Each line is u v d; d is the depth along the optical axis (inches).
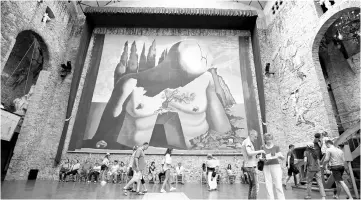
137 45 595.5
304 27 449.4
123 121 504.7
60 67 531.8
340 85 478.0
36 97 464.8
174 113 513.3
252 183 175.8
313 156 227.5
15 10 363.9
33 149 447.8
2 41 332.5
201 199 221.0
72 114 507.2
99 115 510.3
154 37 606.9
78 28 600.7
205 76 559.2
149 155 471.5
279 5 556.7
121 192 268.4
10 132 280.8
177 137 490.3
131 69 564.1
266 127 493.0
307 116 422.0
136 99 527.8
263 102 509.4
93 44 593.3
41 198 206.8
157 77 554.9
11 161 417.7
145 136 490.6
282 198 165.3
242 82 556.1
